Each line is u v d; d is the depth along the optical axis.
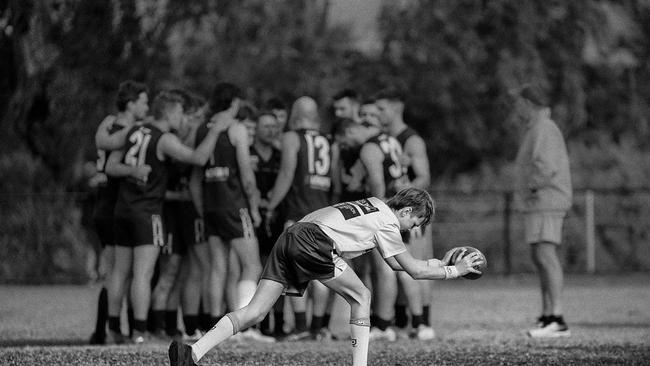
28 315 52.44
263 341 39.00
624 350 34.72
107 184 38.47
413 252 39.66
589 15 102.25
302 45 95.62
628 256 90.44
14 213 81.88
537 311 55.94
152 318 39.38
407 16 100.94
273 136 41.03
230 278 38.59
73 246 81.81
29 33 80.19
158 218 36.81
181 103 38.00
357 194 40.94
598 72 108.62
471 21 100.25
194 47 89.62
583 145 103.38
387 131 41.66
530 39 100.06
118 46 84.12
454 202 89.81
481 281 84.69
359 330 26.33
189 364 24.72
